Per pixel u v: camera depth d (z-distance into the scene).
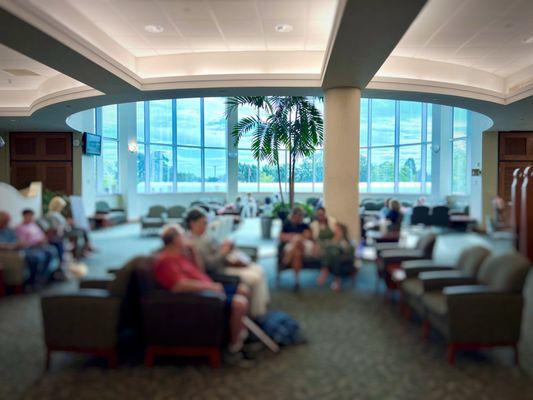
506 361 3.25
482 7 5.45
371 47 5.23
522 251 6.57
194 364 3.20
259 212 16.11
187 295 3.09
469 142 14.22
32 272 5.44
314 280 5.99
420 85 7.67
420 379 2.96
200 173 17.72
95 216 12.13
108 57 6.37
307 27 6.32
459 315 3.15
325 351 3.45
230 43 7.10
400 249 5.49
